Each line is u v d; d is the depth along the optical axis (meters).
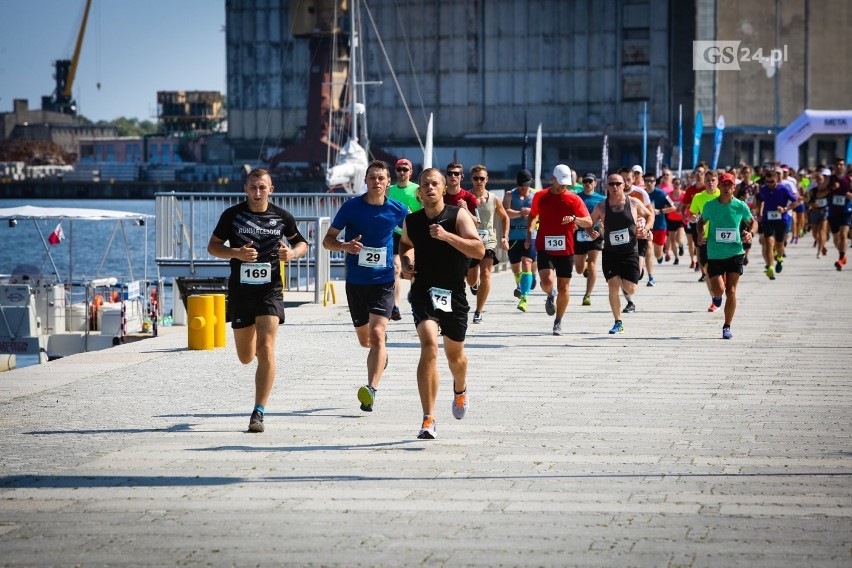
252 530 13.09
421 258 18.16
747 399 21.86
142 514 13.84
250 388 23.72
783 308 39.22
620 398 21.98
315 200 53.28
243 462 16.61
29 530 13.20
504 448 17.45
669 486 15.05
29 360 59.06
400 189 31.17
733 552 12.09
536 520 13.41
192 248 54.34
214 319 30.11
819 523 13.22
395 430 18.95
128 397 22.64
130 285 56.69
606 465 16.30
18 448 17.81
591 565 11.66
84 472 16.09
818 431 18.77
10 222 61.19
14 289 51.59
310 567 11.70
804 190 82.12
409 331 33.19
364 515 13.68
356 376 25.05
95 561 12.00
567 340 31.02
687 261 64.19
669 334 32.28
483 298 34.94
